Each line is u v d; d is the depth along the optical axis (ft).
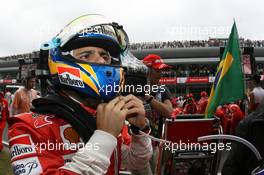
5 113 22.44
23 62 28.60
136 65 6.57
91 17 4.59
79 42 4.40
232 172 8.15
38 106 4.37
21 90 22.94
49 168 4.01
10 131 4.25
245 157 8.09
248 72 21.42
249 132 7.93
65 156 4.20
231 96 13.50
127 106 4.40
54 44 4.53
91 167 3.82
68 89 4.43
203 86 85.15
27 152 4.07
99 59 4.46
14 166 4.09
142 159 5.17
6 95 46.06
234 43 13.65
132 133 5.08
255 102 19.07
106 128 3.99
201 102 34.30
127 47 5.56
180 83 84.12
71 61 4.38
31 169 3.98
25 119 4.27
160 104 11.62
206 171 10.93
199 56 94.12
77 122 4.19
